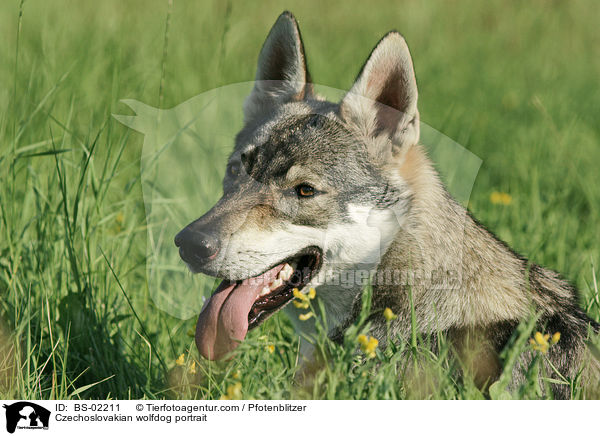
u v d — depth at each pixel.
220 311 5.38
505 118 13.33
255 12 18.45
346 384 4.71
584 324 5.71
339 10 19.91
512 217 9.26
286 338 6.39
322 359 5.38
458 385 5.22
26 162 8.15
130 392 5.80
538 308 5.59
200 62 13.18
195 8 16.78
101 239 7.27
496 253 5.79
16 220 7.17
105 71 11.42
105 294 6.43
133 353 6.18
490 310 5.52
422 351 5.33
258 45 15.43
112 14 15.52
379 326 5.71
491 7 20.98
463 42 18.31
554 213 9.05
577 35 19.25
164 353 6.34
